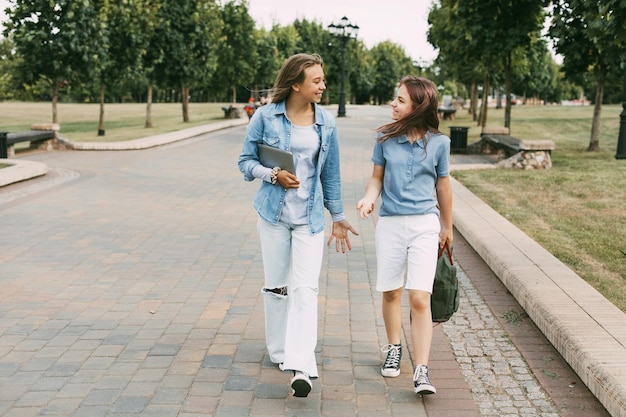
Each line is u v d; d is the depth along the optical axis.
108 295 5.71
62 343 4.59
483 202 9.51
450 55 31.70
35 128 18.95
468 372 4.11
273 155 3.75
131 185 12.14
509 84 20.39
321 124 3.80
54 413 3.55
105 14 21.73
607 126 28.00
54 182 12.48
